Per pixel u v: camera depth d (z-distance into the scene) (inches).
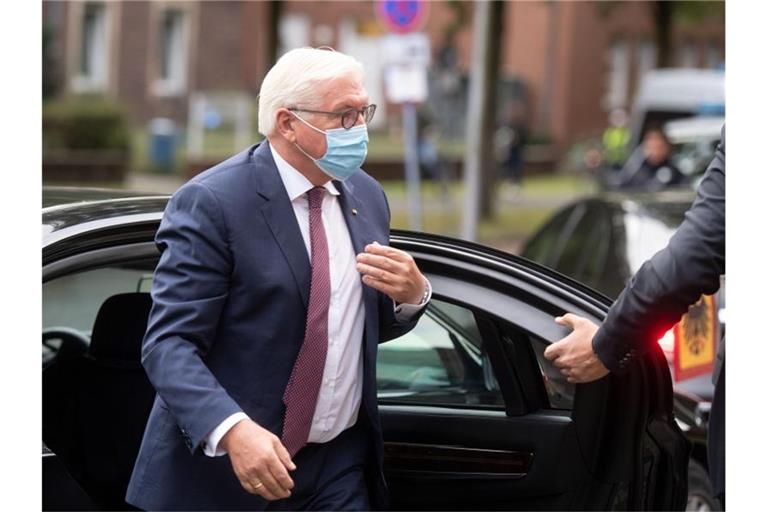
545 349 166.6
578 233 370.6
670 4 1156.5
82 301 206.4
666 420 176.4
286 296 148.6
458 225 954.1
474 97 704.4
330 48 154.7
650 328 153.9
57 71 1434.5
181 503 151.1
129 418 193.6
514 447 175.8
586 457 173.0
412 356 184.9
